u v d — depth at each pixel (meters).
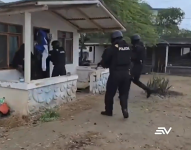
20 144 4.38
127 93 6.15
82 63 15.28
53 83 6.82
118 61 5.84
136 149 4.25
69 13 8.66
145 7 18.23
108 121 5.81
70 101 7.79
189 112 6.97
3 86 6.22
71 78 7.71
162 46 22.69
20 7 5.92
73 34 10.73
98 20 9.20
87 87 10.16
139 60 8.28
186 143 4.62
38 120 5.85
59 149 4.15
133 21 15.80
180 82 15.77
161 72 23.16
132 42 8.24
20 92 6.05
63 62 8.33
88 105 7.46
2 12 6.16
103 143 4.46
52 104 6.88
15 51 7.59
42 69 7.73
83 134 4.89
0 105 6.04
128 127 5.42
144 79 16.94
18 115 6.05
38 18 8.44
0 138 4.69
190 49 22.94
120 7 14.33
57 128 5.25
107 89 6.15
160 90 9.69
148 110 7.04
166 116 6.45
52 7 6.51
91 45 23.05
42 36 7.59
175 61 23.38
